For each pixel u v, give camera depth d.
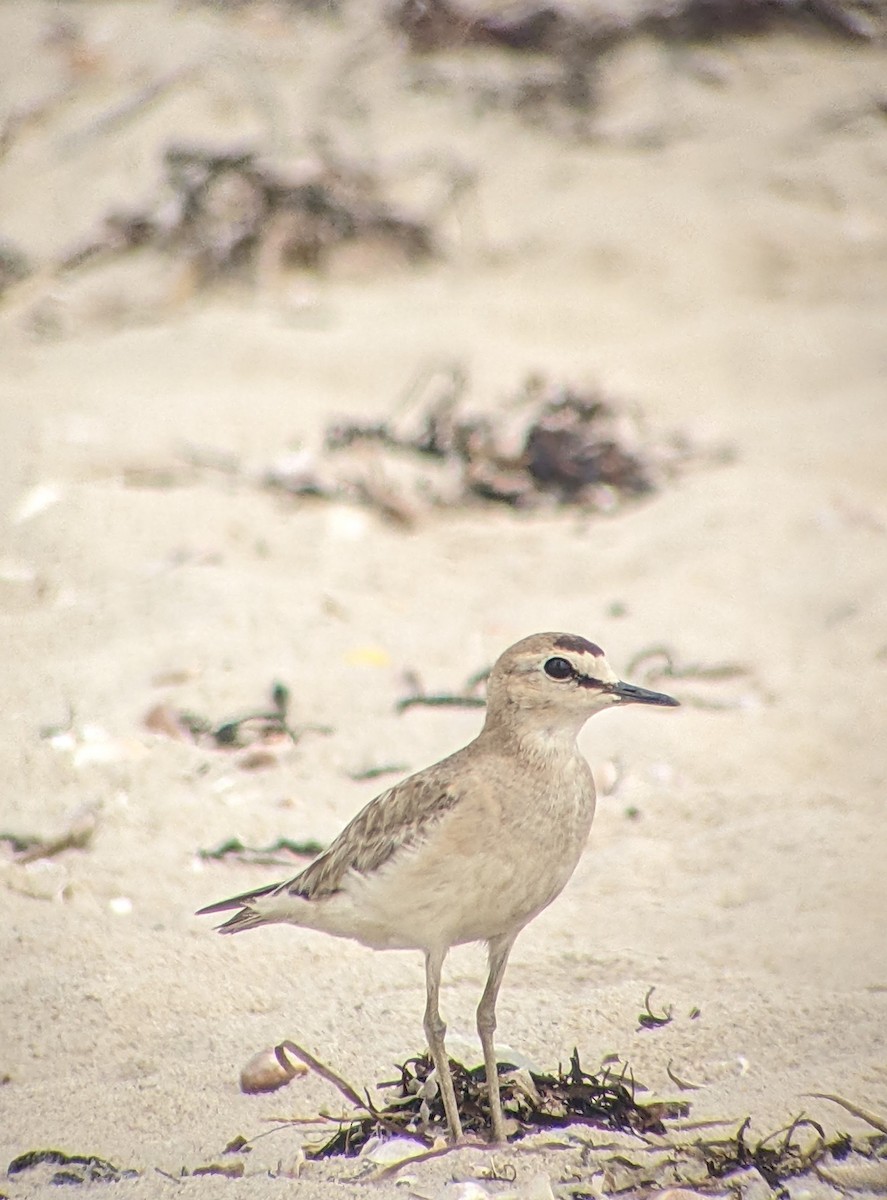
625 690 6.67
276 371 17.00
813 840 9.05
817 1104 6.52
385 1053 7.16
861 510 13.96
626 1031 7.24
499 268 20.45
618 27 25.67
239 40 25.73
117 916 8.34
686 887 8.73
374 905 6.61
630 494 14.62
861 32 25.86
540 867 6.59
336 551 12.98
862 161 22.91
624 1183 6.02
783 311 19.39
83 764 9.69
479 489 14.43
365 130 23.56
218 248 19.64
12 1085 6.93
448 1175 6.09
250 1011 7.56
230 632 11.27
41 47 25.56
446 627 11.84
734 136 23.67
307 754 10.03
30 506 13.07
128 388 16.28
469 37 25.58
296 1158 6.30
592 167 23.02
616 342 18.34
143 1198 6.00
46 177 22.23
